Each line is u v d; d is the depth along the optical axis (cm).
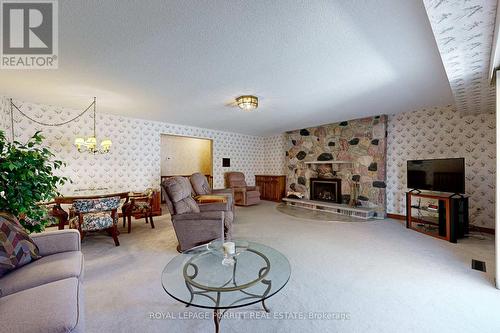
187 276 158
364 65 240
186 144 792
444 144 411
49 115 398
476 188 379
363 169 514
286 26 174
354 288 203
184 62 233
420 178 388
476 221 379
